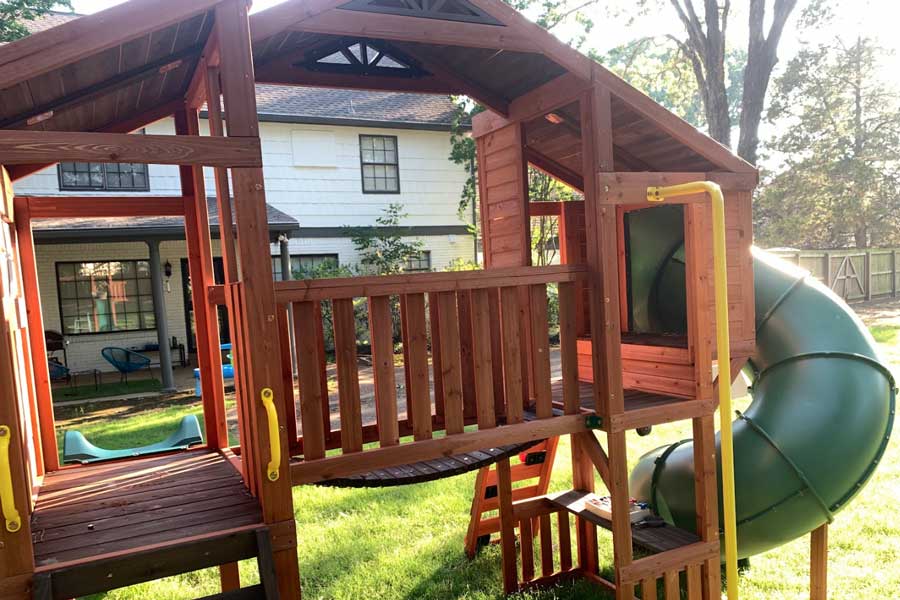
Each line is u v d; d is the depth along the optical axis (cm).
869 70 2375
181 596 424
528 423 329
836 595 393
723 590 404
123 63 276
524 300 389
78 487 322
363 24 277
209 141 242
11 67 211
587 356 470
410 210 1496
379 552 477
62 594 225
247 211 248
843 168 2312
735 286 381
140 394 1052
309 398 279
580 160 483
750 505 398
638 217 486
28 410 325
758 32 1341
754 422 412
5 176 327
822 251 1889
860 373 404
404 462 297
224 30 244
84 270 1270
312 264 1405
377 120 1430
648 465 465
